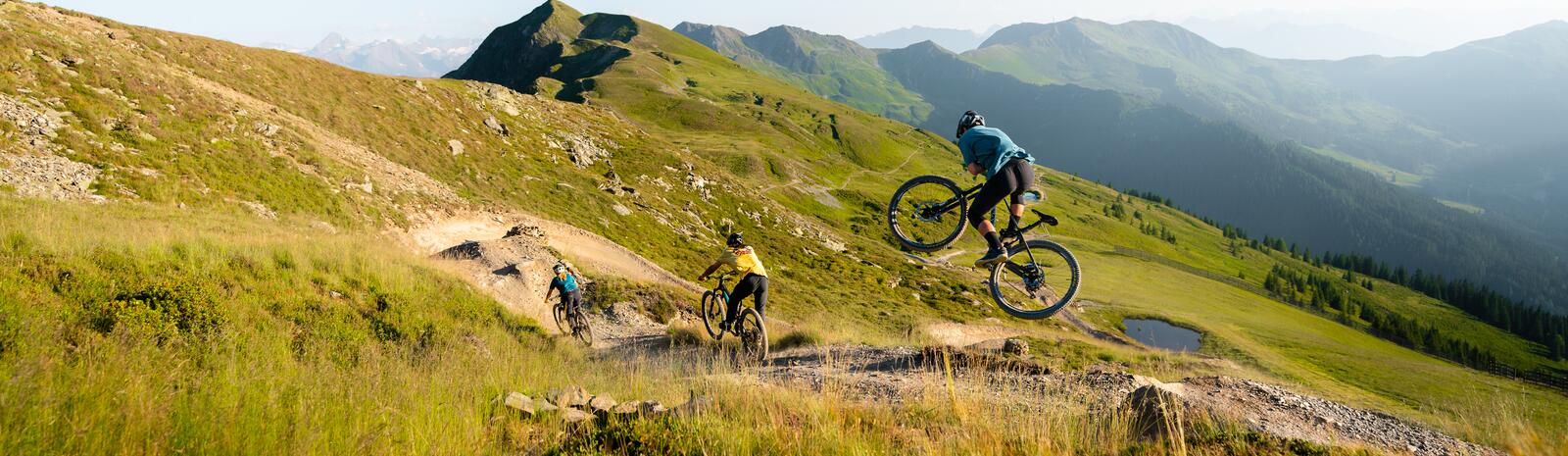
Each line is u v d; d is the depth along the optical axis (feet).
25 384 15.14
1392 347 363.15
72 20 131.34
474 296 60.54
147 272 38.11
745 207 279.08
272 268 48.03
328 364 31.96
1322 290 550.77
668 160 284.61
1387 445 17.88
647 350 57.57
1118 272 367.45
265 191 100.32
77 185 77.92
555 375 33.42
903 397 23.62
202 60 150.00
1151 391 18.78
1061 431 16.81
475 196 158.71
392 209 118.32
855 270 227.40
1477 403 22.27
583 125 288.51
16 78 89.86
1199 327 222.07
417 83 214.28
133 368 19.60
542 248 88.12
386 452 14.85
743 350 40.04
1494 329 590.14
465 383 23.30
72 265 34.71
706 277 40.27
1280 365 152.87
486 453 15.64
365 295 51.08
